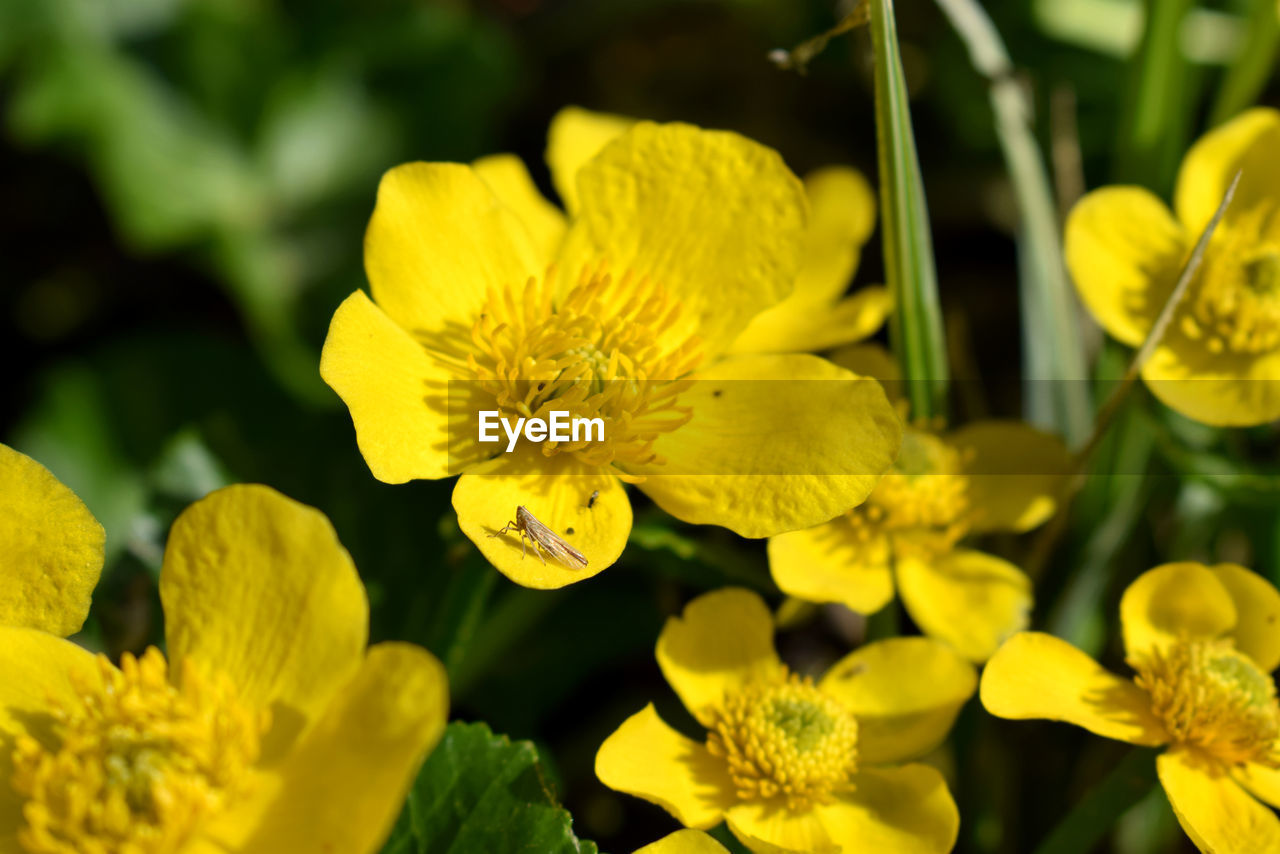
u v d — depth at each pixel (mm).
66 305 362
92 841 211
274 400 326
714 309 245
